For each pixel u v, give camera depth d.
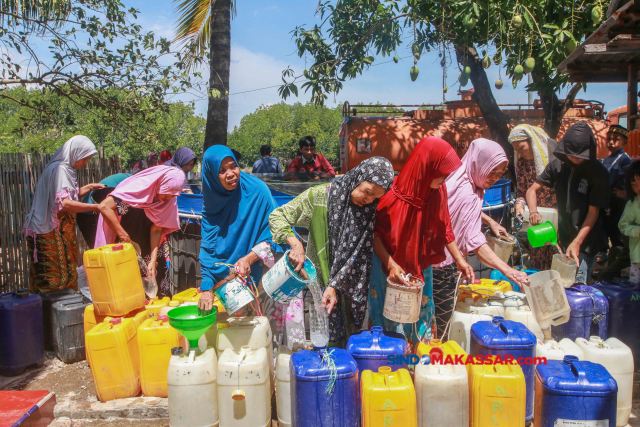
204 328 2.96
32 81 6.86
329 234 2.96
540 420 2.69
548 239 4.02
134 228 4.46
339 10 8.19
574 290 3.64
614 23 4.46
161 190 4.25
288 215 3.01
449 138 9.17
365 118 9.38
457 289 3.40
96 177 7.55
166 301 4.02
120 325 3.51
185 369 2.93
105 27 6.82
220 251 3.29
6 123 26.05
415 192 2.95
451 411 2.60
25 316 4.08
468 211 3.39
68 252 4.95
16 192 6.02
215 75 6.89
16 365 4.03
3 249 5.88
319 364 2.66
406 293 2.80
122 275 3.68
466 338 3.34
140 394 3.62
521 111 9.73
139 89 7.04
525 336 2.86
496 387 2.58
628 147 5.14
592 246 4.16
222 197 3.25
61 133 7.72
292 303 3.44
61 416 3.35
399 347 2.83
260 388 2.87
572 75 5.68
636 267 4.02
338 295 3.13
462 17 6.38
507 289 3.87
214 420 2.99
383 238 3.04
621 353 2.98
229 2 6.93
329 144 67.62
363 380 2.60
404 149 9.07
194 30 7.64
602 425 2.55
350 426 2.65
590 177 3.91
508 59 6.86
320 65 7.94
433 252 3.13
